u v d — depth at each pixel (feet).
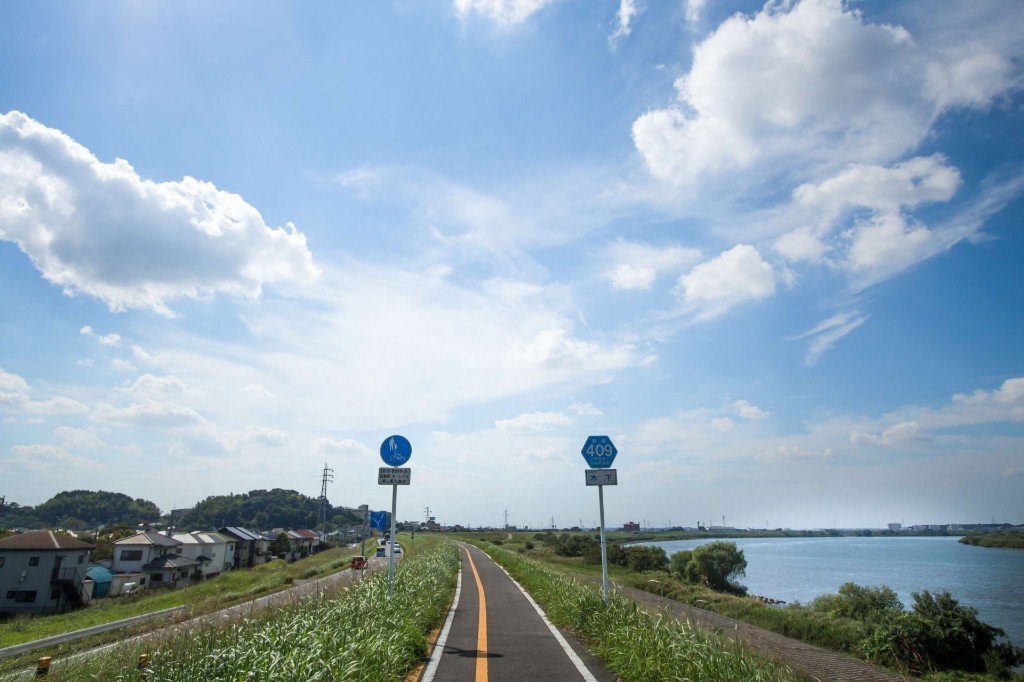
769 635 42.16
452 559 79.82
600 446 37.35
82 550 129.29
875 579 156.76
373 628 25.39
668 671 20.98
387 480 37.99
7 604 116.16
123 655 25.31
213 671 19.40
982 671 44.57
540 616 39.42
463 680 22.62
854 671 32.68
